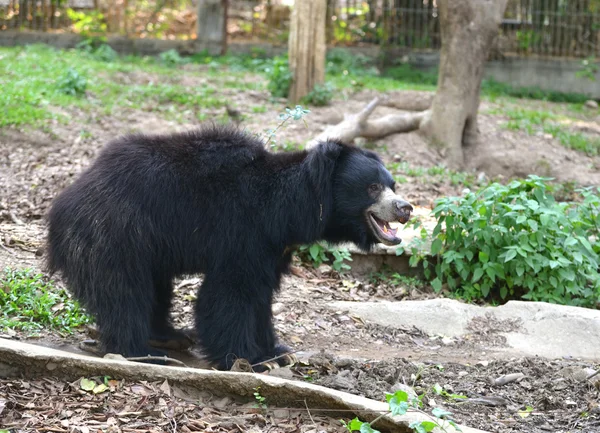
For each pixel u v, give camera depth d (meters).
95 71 15.06
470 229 8.21
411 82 18.58
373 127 12.61
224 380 4.96
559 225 8.31
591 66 18.95
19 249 7.57
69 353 5.22
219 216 5.58
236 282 5.63
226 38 19.03
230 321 5.64
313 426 4.73
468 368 6.20
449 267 8.42
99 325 5.50
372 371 5.84
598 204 8.55
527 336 7.18
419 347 6.94
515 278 8.15
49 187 9.48
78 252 5.39
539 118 15.09
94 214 5.39
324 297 7.87
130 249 5.42
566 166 12.95
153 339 6.26
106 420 4.67
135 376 5.03
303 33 14.15
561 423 5.17
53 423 4.60
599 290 7.96
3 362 5.05
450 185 11.43
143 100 13.52
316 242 6.05
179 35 20.45
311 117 13.19
